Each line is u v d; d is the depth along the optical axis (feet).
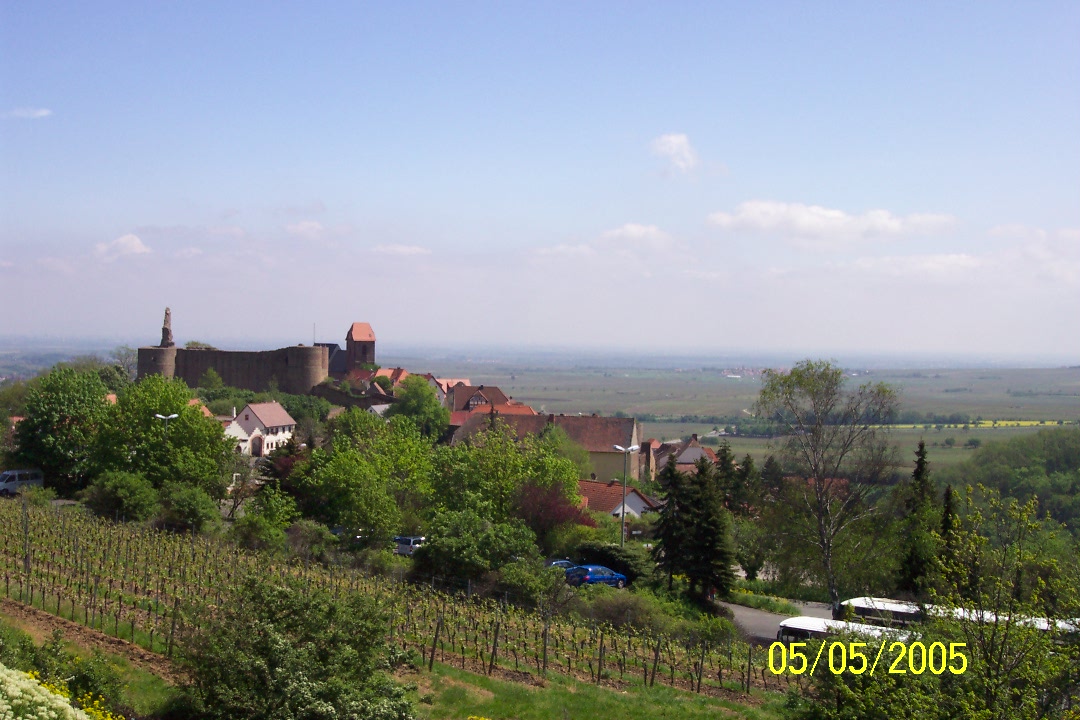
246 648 65.62
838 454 156.25
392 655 73.61
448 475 196.44
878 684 63.41
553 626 112.88
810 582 183.93
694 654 105.40
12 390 357.00
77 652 82.53
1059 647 62.18
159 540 141.69
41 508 163.63
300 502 177.58
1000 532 67.87
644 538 211.00
